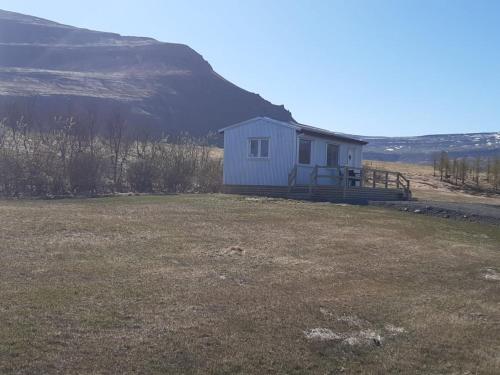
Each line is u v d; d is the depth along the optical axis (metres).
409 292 8.18
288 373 5.09
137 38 184.62
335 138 25.58
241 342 5.60
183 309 6.36
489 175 52.06
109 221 11.77
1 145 19.08
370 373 5.25
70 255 8.50
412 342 6.14
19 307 5.96
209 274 8.02
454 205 22.02
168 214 13.62
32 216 11.64
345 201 21.80
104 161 21.78
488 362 5.77
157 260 8.64
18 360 4.76
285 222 13.73
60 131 21.78
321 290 7.74
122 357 5.01
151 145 25.23
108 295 6.62
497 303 8.06
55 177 19.81
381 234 13.03
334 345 5.80
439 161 55.31
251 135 24.39
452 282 9.09
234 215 14.27
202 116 131.75
